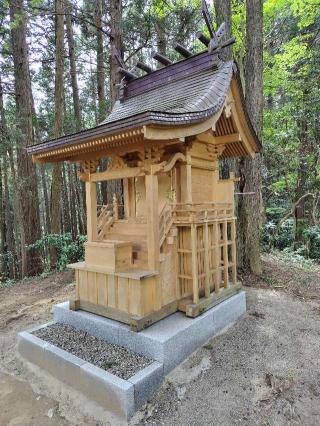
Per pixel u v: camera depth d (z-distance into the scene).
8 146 8.57
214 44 4.08
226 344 3.67
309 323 4.30
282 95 12.30
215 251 4.15
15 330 4.59
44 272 8.55
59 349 3.36
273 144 9.48
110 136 3.03
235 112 4.14
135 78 5.13
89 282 3.98
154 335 3.19
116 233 4.35
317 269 7.29
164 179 4.07
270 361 3.34
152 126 2.66
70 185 15.00
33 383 3.28
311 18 9.36
